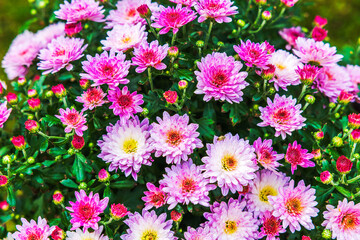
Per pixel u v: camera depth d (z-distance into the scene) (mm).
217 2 458
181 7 460
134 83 468
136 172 442
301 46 493
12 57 562
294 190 439
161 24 452
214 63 445
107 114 468
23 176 471
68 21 499
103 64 441
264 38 571
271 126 461
